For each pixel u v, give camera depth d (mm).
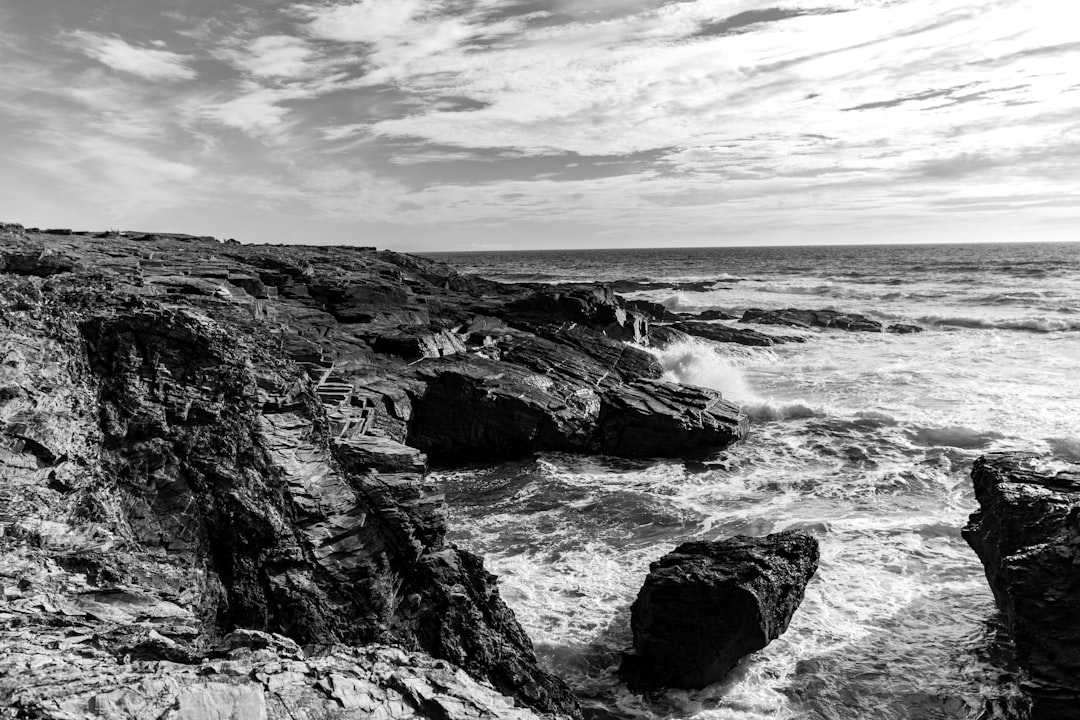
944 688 12594
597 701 12859
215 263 32719
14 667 6488
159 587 9500
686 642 12984
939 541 17891
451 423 26016
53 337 12102
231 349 13477
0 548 8727
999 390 31156
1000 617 14344
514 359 31375
